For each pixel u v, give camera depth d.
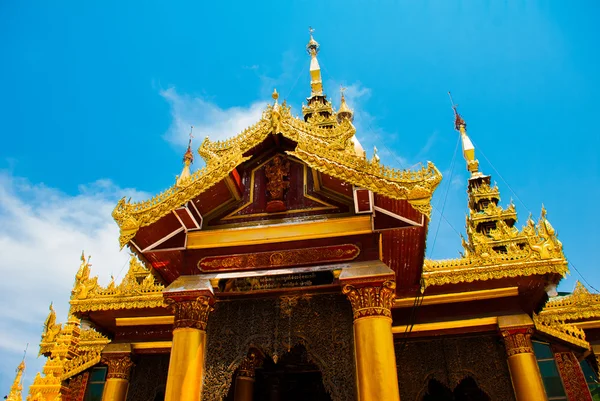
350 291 11.05
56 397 17.53
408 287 15.41
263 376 17.84
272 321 12.08
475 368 15.85
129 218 11.58
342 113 28.83
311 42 32.94
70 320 19.83
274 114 12.43
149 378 16.77
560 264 15.19
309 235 11.97
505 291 16.08
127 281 18.09
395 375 10.11
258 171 13.49
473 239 18.03
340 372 11.05
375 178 11.04
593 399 16.58
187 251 12.52
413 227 11.86
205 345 11.62
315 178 12.43
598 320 17.80
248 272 11.84
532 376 14.51
